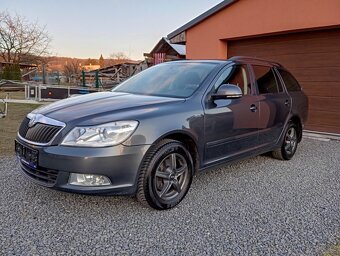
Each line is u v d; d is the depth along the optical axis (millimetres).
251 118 4363
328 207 3529
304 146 6586
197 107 3619
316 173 4758
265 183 4273
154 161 3174
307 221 3182
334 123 7348
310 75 7602
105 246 2664
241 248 2676
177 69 4398
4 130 7387
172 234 2883
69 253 2549
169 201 3367
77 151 2881
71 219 3104
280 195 3859
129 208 3357
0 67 35438
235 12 8453
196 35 9453
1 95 21500
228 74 4207
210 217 3232
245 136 4312
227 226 3051
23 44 39312
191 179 3613
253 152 4562
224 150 4012
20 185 3900
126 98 3656
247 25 8234
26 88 20016
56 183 2967
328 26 6855
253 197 3779
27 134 3283
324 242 2785
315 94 7578
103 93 4105
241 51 8922
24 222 3020
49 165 2969
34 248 2602
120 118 3029
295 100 5441
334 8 6676
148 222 3088
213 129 3777
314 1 6957
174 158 3406
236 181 4328
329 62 7258
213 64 4266
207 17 9031
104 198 3566
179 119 3389
